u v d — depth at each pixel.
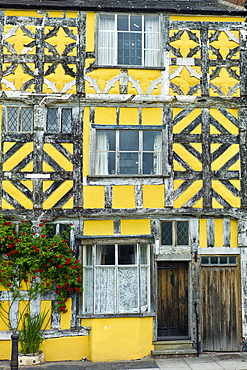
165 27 10.34
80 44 10.13
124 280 9.70
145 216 9.91
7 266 9.39
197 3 11.14
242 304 9.90
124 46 10.35
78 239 9.77
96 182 9.87
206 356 9.54
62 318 9.48
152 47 10.40
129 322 9.46
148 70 10.18
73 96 9.98
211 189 10.02
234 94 10.24
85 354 9.42
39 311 9.44
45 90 9.96
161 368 8.58
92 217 9.81
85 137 9.97
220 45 10.37
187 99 10.11
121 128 10.02
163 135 10.05
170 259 9.89
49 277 9.52
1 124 9.87
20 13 10.11
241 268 9.97
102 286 9.64
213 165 10.09
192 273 9.90
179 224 10.05
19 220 9.71
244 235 10.01
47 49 10.07
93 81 10.05
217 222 10.06
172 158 10.02
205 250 9.96
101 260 9.75
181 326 9.90
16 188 9.76
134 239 9.72
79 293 9.59
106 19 10.39
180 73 10.20
